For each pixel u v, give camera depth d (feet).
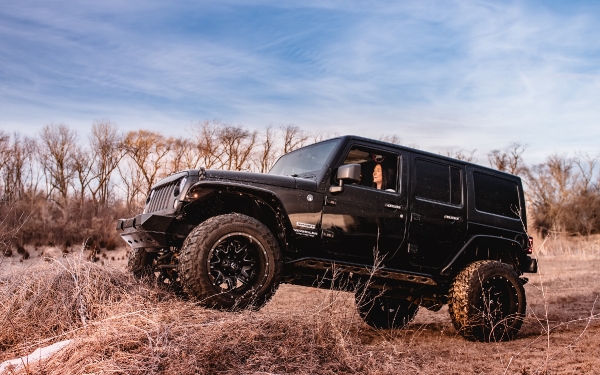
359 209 17.85
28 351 13.08
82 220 68.54
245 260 15.46
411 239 18.79
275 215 16.62
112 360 11.09
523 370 13.87
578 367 14.44
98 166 132.16
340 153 18.02
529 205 140.97
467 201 20.43
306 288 31.19
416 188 19.27
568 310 26.45
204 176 15.84
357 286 17.62
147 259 18.30
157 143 119.14
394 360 14.02
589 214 123.85
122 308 14.07
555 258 66.85
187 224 16.17
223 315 14.06
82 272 15.48
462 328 18.88
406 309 22.20
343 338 14.01
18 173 118.11
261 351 12.50
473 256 20.44
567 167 133.80
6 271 16.81
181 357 11.34
